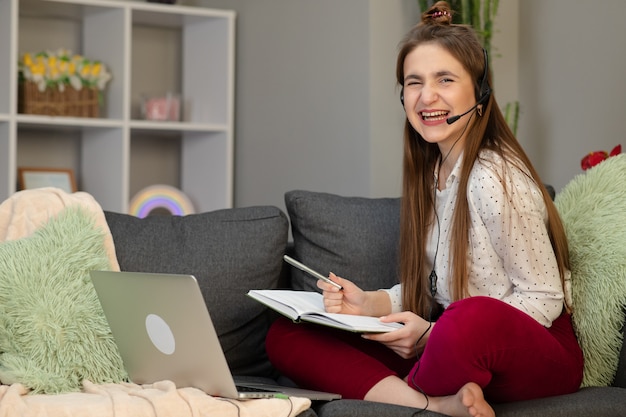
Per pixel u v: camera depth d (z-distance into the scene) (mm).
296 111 4211
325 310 2307
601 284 2287
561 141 3787
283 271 2721
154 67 4824
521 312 2021
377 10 3771
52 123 4195
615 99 3523
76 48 4637
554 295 2201
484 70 2357
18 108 4270
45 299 2203
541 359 2014
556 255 2312
